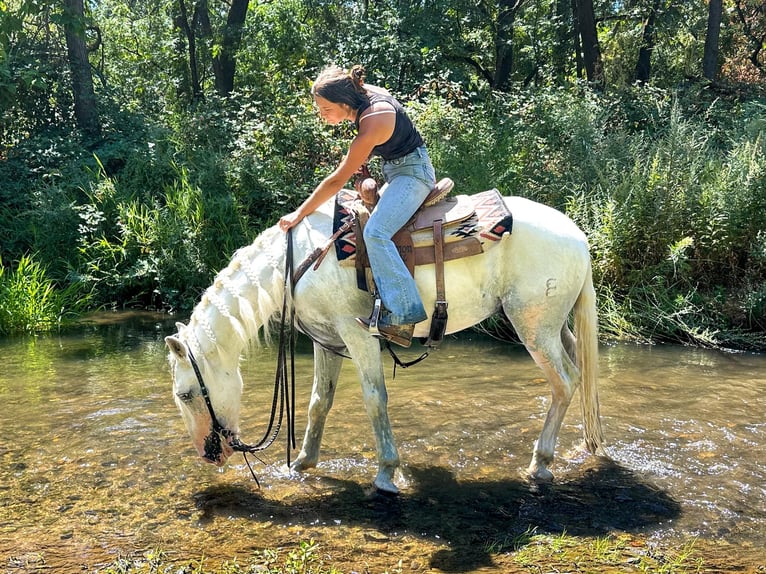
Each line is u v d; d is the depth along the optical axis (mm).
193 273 9797
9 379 6059
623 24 20297
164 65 19078
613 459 4184
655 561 3025
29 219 10938
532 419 4938
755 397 5453
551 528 3344
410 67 14719
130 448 4355
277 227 3824
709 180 8820
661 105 12469
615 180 9086
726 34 21750
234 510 3531
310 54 17234
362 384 3752
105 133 13250
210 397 3707
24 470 4020
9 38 13562
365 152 3467
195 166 11148
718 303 7898
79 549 3123
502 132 11055
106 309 9766
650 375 6191
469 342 7762
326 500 3660
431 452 4316
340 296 3643
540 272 3809
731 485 3809
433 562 3021
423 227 3658
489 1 20453
